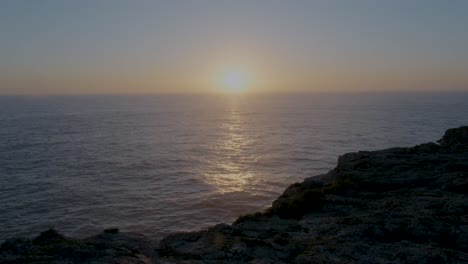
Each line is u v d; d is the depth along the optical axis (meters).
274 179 100.94
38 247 13.02
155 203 80.12
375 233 14.23
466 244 13.16
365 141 166.75
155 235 62.81
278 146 158.00
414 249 12.55
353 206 18.73
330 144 160.12
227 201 81.69
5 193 86.38
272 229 15.95
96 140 174.62
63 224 67.62
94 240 14.34
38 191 88.25
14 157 129.12
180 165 120.88
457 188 19.78
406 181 21.94
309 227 15.95
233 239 14.27
